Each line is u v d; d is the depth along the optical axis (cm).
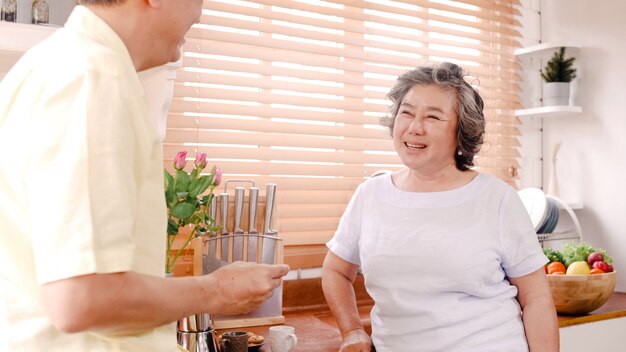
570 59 266
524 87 290
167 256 155
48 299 63
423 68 152
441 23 272
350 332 158
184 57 201
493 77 280
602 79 261
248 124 213
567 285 199
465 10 269
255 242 188
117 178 65
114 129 66
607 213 259
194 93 204
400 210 151
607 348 212
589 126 267
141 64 78
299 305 218
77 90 66
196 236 161
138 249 74
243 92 213
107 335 71
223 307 77
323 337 175
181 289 72
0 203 69
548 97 269
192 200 152
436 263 142
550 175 275
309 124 228
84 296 62
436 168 151
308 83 229
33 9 146
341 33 244
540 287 148
